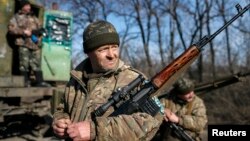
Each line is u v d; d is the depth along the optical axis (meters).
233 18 2.90
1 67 9.49
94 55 2.74
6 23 9.56
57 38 10.91
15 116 9.21
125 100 2.63
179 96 5.35
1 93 8.57
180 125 5.23
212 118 12.26
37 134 9.45
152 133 2.55
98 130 2.46
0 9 9.48
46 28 10.72
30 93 9.04
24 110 8.98
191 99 5.38
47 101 9.46
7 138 9.26
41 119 9.57
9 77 8.90
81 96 2.84
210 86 5.87
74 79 2.99
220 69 18.47
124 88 2.65
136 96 2.63
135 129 2.47
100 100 2.72
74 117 2.80
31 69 9.53
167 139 5.23
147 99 2.64
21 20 9.31
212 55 18.08
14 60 9.71
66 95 2.97
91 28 2.73
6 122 9.11
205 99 12.72
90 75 2.80
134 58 24.34
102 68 2.75
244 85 11.16
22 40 9.32
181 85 5.25
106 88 2.74
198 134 5.34
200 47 2.83
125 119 2.49
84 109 2.75
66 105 2.95
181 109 5.37
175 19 21.19
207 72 18.97
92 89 2.77
